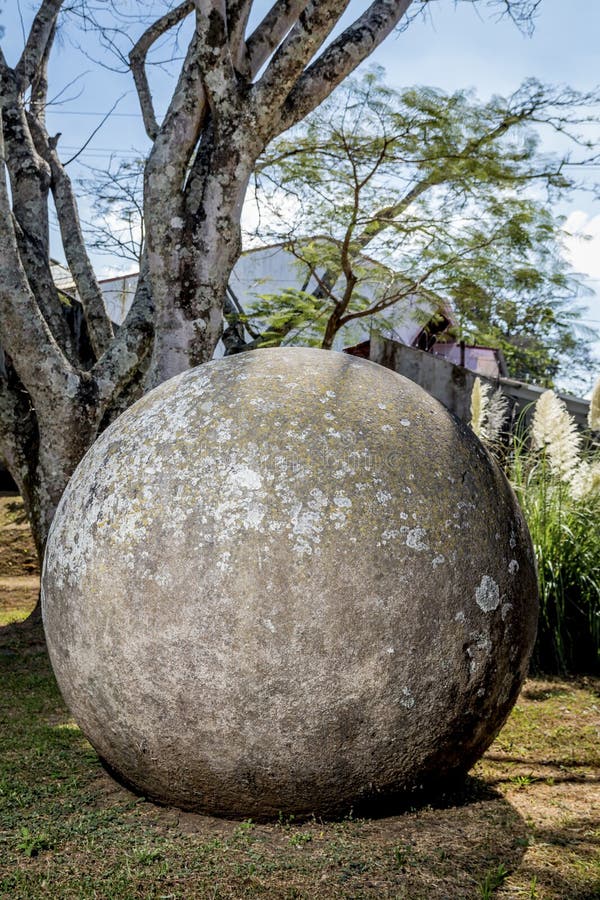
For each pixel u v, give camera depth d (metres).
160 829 2.57
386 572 2.42
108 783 3.02
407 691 2.46
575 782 3.24
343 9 5.03
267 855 2.38
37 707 4.24
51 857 2.36
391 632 2.42
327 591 2.38
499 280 8.87
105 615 2.54
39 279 6.91
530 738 3.85
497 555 2.66
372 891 2.19
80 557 2.64
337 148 8.31
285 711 2.40
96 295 7.42
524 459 6.50
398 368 9.10
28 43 7.48
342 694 2.40
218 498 2.47
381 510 2.47
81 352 10.28
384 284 9.55
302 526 2.41
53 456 5.95
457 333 9.84
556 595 5.42
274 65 5.20
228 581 2.39
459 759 2.72
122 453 2.73
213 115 5.38
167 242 5.35
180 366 5.39
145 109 8.63
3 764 3.22
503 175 8.16
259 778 2.50
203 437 2.60
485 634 2.58
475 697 2.60
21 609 7.38
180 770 2.56
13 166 7.11
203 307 5.42
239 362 2.91
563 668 5.36
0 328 5.79
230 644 2.38
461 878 2.29
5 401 6.39
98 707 2.65
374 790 2.59
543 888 2.25
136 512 2.55
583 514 5.88
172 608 2.43
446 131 7.89
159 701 2.48
